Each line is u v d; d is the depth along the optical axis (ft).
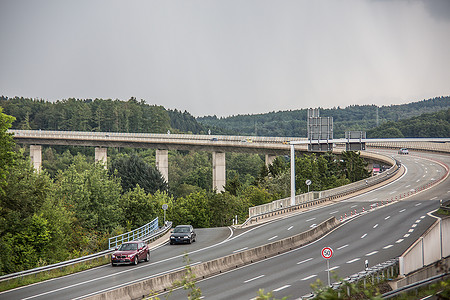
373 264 120.78
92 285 107.34
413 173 346.74
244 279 110.93
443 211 200.03
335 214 213.66
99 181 254.27
